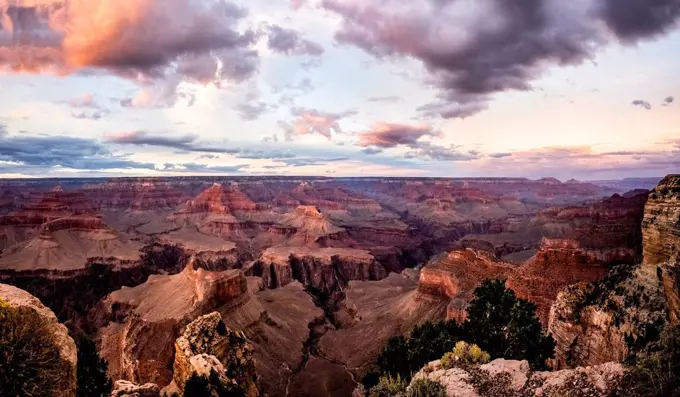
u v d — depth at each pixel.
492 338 26.59
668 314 21.33
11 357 10.10
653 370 14.03
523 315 26.64
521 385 16.08
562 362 28.17
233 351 28.12
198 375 20.20
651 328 21.44
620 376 14.74
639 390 13.79
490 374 17.25
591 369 15.63
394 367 27.25
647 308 23.42
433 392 16.25
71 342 11.74
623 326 24.05
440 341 26.23
